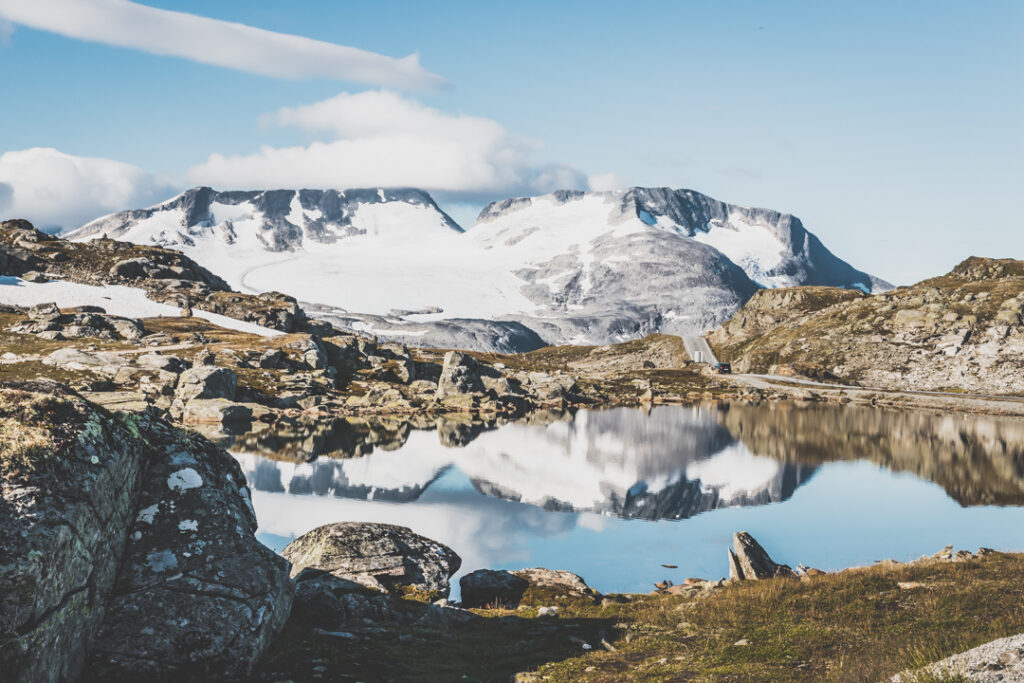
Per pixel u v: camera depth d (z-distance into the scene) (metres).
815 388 199.50
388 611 22.53
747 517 60.97
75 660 13.91
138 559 16.00
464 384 168.00
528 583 30.97
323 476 74.75
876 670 14.83
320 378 158.75
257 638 15.90
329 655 17.55
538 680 17.53
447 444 103.06
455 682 17.17
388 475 76.81
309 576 25.08
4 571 11.80
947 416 148.25
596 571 44.72
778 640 19.77
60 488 13.72
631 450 100.81
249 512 18.77
